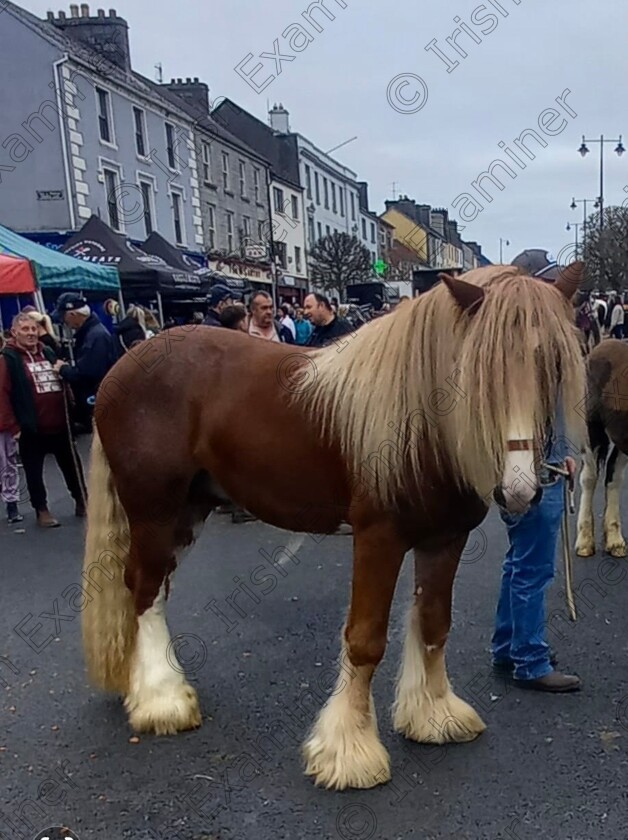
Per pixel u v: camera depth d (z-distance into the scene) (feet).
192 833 7.72
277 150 109.40
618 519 15.90
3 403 19.79
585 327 21.47
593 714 9.76
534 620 10.18
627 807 7.90
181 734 9.55
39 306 29.30
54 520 20.10
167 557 9.87
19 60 54.39
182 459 9.48
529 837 7.49
